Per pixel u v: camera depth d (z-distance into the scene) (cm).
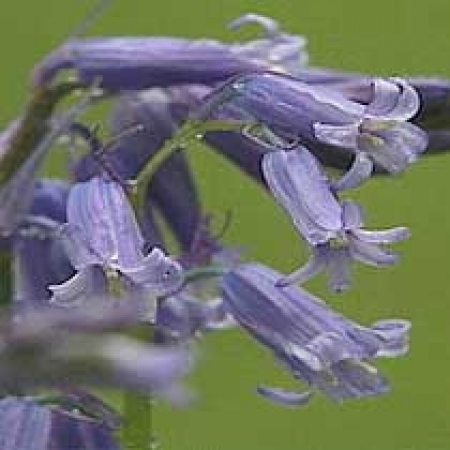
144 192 28
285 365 28
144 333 27
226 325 29
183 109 29
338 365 28
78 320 20
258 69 28
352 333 28
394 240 27
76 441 27
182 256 30
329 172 28
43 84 28
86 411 27
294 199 27
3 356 19
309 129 28
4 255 28
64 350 19
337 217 27
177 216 30
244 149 28
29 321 20
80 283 27
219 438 42
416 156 27
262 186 29
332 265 27
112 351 19
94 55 28
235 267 29
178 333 29
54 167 30
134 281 27
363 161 27
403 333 28
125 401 28
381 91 27
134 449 28
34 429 27
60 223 29
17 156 28
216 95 28
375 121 27
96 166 28
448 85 28
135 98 29
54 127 28
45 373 19
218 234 30
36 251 29
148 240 29
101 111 30
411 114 27
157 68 28
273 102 28
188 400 20
